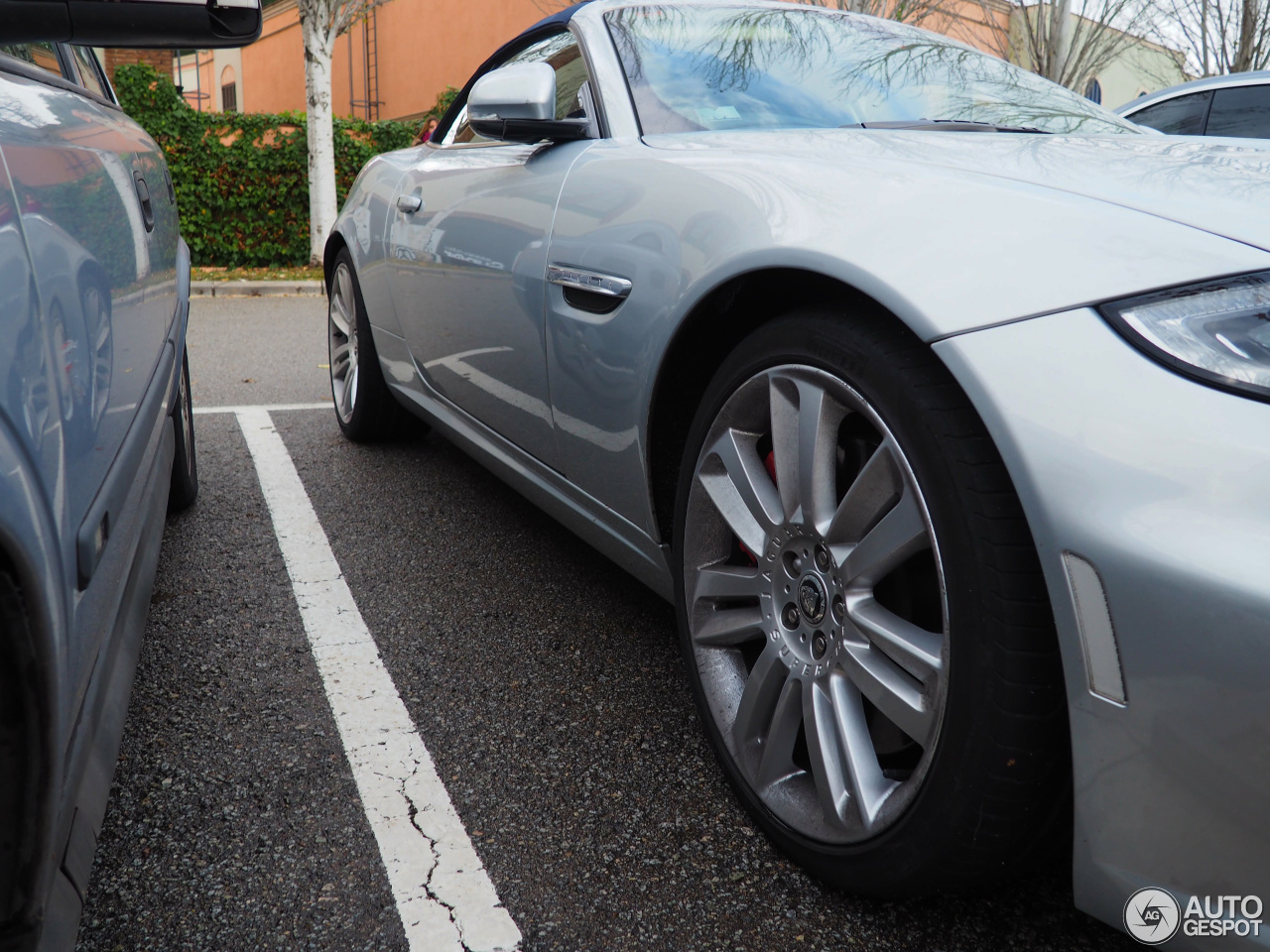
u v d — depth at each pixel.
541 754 1.80
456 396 2.72
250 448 3.78
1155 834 1.02
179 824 1.58
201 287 8.91
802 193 1.49
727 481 1.60
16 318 0.86
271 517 3.04
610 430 1.86
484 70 3.09
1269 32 10.32
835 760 1.39
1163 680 0.97
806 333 1.39
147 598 1.59
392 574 2.62
